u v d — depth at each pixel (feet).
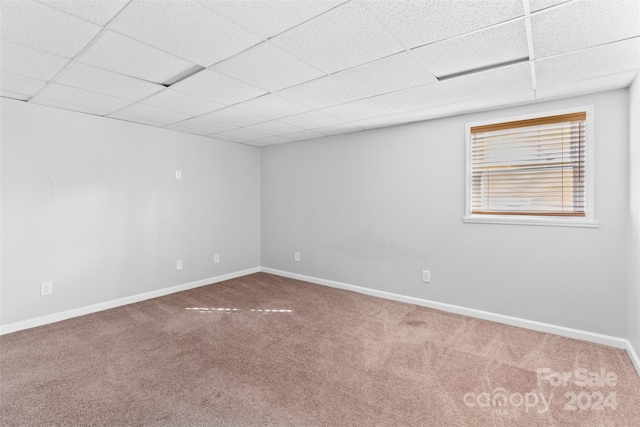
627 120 8.41
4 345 8.77
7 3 4.82
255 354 8.32
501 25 5.54
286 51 6.49
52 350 8.48
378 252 13.26
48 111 10.27
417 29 5.68
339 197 14.43
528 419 5.88
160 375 7.29
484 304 10.76
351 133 13.92
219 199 15.61
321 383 7.01
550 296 9.62
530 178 9.96
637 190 7.51
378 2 4.90
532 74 7.58
